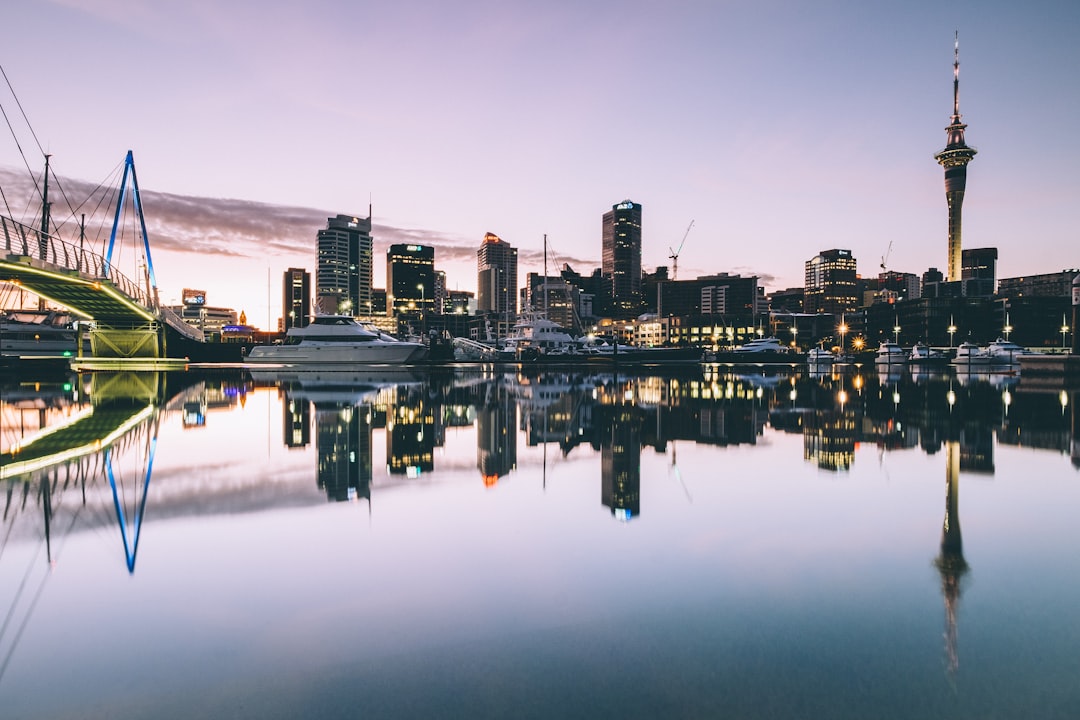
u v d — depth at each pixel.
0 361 65.25
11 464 13.61
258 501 10.22
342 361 88.12
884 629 5.32
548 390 42.66
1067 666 4.69
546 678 4.53
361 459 14.57
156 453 15.27
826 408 27.97
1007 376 68.31
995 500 10.19
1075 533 8.24
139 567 7.00
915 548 7.61
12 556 7.41
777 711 4.10
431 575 6.72
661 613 5.68
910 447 16.16
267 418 23.42
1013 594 6.10
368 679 4.53
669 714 4.06
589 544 7.84
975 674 4.57
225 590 6.30
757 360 130.25
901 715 4.06
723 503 10.08
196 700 4.26
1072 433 18.72
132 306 69.62
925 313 193.00
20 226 49.41
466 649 5.00
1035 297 189.38
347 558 7.32
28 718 4.04
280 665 4.73
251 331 179.62
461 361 108.12
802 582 6.47
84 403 29.67
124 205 86.94
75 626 5.43
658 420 23.33
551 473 12.74
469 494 10.77
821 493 10.80
